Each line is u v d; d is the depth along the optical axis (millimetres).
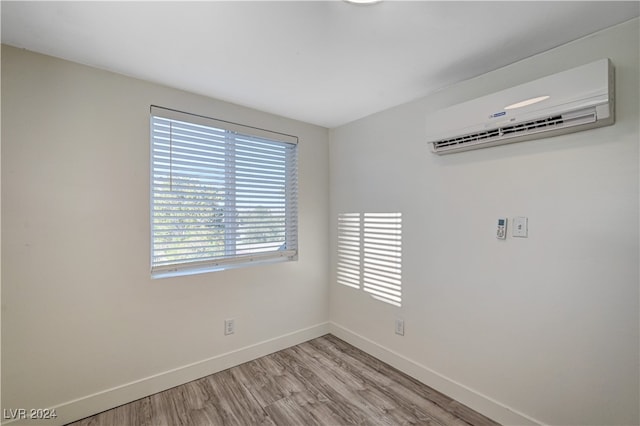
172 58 1705
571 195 1513
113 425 1715
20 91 1594
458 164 1985
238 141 2463
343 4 1236
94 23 1374
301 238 2857
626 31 1355
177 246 2152
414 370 2244
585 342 1472
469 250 1928
